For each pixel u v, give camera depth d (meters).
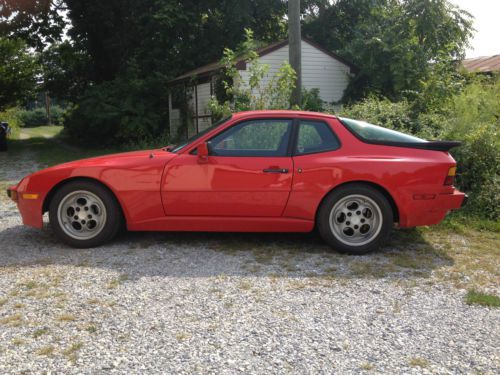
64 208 4.63
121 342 2.73
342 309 3.22
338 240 4.49
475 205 6.09
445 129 7.60
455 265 4.20
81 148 21.44
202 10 22.48
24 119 68.56
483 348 2.69
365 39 16.84
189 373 2.41
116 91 20.31
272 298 3.41
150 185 4.52
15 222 5.81
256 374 2.41
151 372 2.42
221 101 15.63
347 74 17.45
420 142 4.57
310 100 15.48
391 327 2.96
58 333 2.84
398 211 4.45
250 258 4.36
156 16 20.20
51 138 31.97
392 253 4.55
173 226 4.63
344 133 4.59
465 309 3.24
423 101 9.63
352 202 4.49
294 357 2.58
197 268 4.06
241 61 14.89
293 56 9.48
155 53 21.95
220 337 2.80
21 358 2.55
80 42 25.45
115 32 23.56
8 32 23.55
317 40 24.50
